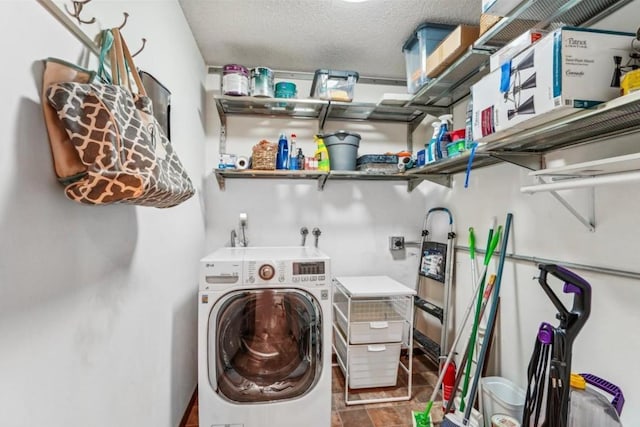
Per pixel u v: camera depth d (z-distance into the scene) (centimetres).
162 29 150
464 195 229
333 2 176
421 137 282
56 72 74
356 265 275
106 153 74
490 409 160
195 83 213
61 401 78
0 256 61
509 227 177
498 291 170
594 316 129
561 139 135
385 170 241
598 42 94
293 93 229
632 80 86
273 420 158
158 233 142
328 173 233
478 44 149
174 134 169
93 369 92
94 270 92
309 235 266
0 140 62
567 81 92
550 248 153
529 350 166
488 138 129
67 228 81
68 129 73
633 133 116
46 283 73
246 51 228
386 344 214
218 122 253
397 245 277
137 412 120
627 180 88
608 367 124
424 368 248
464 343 222
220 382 157
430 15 187
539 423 115
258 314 165
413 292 205
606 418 107
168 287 155
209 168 251
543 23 128
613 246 123
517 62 109
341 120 274
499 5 116
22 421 66
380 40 214
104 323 98
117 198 77
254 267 159
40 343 71
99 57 92
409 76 216
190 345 196
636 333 115
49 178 74
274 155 228
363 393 213
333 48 225
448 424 154
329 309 165
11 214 64
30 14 69
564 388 106
